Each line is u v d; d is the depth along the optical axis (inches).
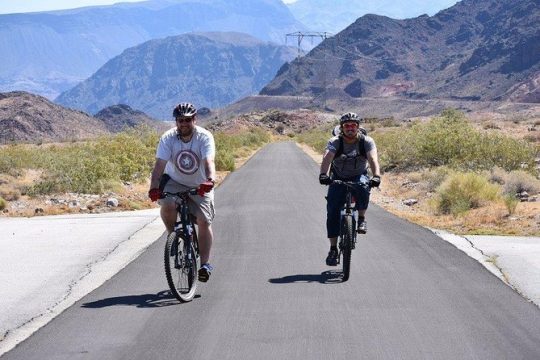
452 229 570.9
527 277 362.3
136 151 1218.6
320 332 266.7
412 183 1016.2
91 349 249.6
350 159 372.5
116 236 522.3
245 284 351.6
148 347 250.7
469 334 262.5
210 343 254.4
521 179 837.8
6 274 387.2
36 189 906.1
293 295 326.3
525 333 263.6
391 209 753.0
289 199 794.2
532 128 2500.0
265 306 306.8
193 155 323.6
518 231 542.6
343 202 376.8
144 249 459.8
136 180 1080.8
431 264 397.1
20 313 303.6
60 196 886.4
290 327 273.6
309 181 1074.1
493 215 633.0
